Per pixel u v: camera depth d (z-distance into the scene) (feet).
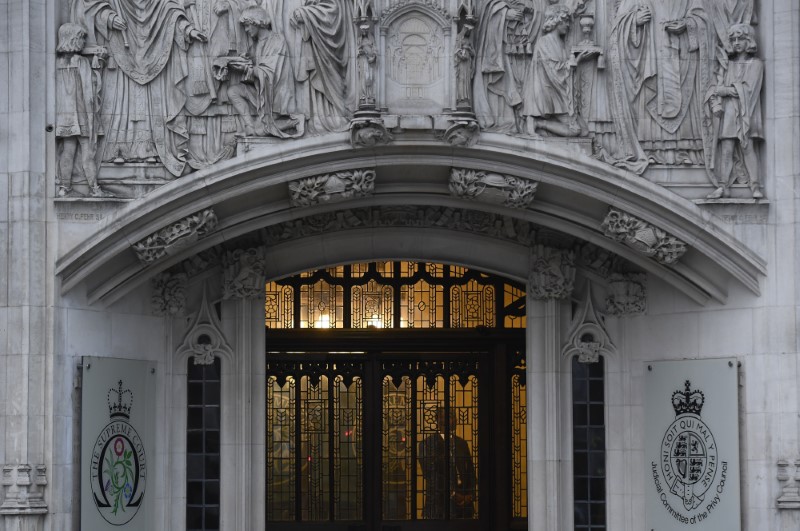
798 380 79.46
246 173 78.74
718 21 81.20
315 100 79.71
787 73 80.23
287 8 80.23
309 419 90.02
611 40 81.00
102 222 78.18
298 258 86.58
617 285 86.17
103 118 79.46
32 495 76.23
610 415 86.43
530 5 80.84
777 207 80.23
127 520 81.56
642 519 85.81
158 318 84.84
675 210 79.71
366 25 78.89
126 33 79.82
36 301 77.41
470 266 87.20
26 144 77.77
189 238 79.51
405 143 78.84
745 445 80.79
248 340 85.61
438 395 90.48
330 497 89.76
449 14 79.82
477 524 89.86
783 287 79.92
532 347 86.48
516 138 79.30
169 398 85.05
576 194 80.79
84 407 78.84
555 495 85.40
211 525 85.05
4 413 76.74
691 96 81.05
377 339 90.02
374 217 85.61
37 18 78.54
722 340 82.33
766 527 79.66
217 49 79.82
